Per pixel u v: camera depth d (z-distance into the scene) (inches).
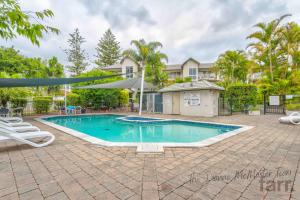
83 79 379.2
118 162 156.4
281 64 776.9
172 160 161.0
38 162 156.6
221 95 661.3
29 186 113.6
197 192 106.6
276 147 199.9
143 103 813.2
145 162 156.2
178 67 1403.8
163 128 436.8
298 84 633.6
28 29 80.0
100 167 145.3
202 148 197.9
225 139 239.6
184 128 431.2
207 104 557.3
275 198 100.0
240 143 218.5
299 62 754.8
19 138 193.6
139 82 724.7
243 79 1086.4
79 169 141.0
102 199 99.3
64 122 547.8
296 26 700.0
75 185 115.1
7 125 265.0
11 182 118.8
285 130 302.8
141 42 729.6
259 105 706.8
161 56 754.2
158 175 130.0
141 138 346.0
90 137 253.6
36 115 606.5
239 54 1033.5
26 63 1000.2
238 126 358.3
